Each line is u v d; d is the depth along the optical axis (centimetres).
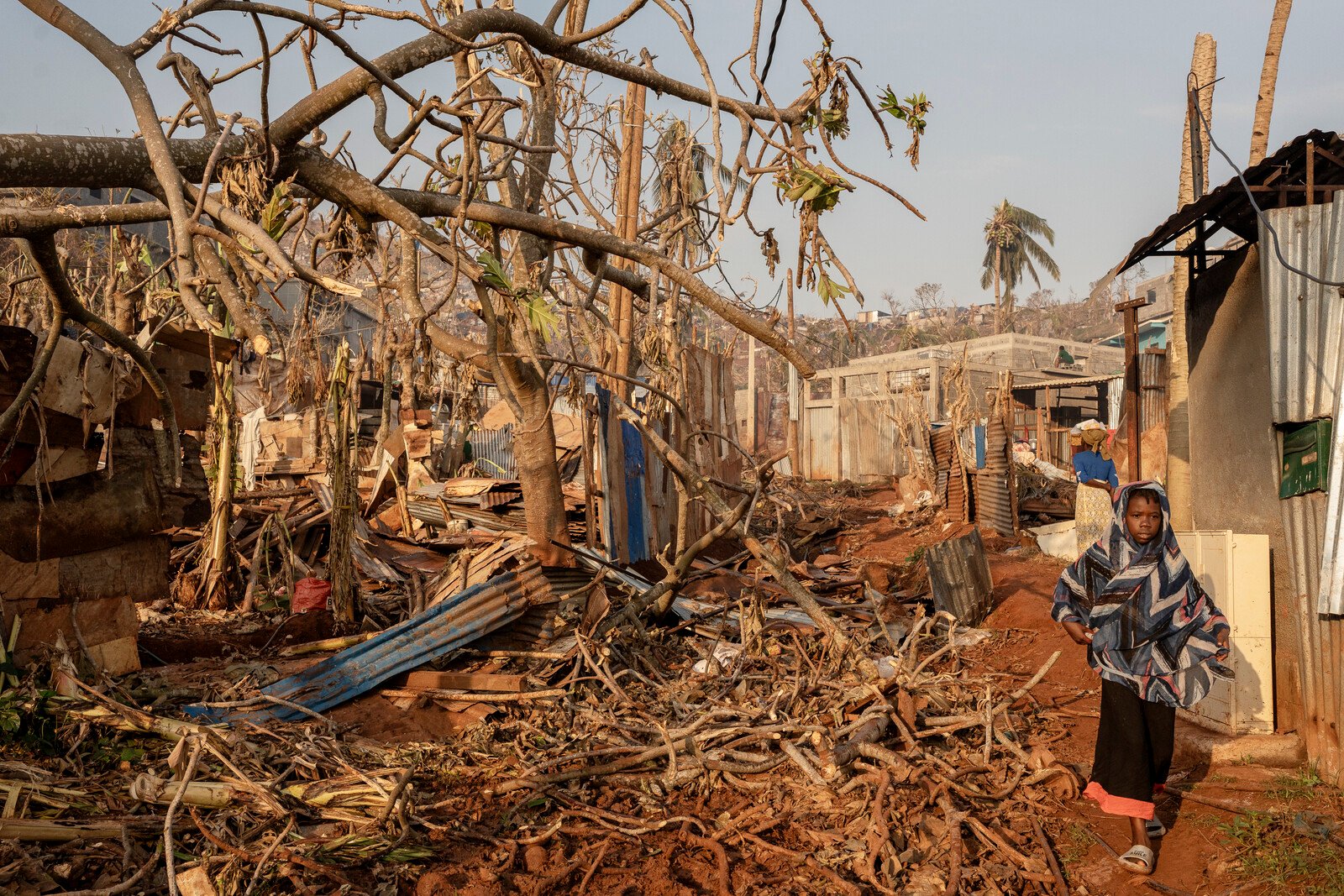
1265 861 410
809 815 472
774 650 753
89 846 395
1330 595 476
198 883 360
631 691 674
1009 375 1490
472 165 487
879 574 1095
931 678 633
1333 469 474
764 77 532
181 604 1008
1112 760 434
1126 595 441
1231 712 539
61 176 407
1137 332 1116
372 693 634
